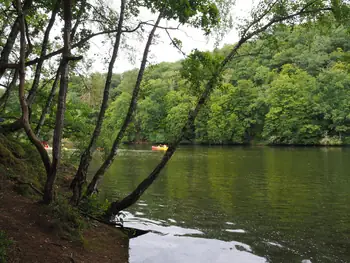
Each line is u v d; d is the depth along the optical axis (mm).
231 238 7066
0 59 7477
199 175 16969
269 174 16953
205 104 7910
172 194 11992
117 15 8211
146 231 7504
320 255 6102
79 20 8359
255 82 58406
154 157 29219
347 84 45844
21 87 5609
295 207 9898
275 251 6312
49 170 5809
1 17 8742
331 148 38469
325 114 44781
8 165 7156
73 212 6113
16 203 5609
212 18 7445
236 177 16078
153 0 7539
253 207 9945
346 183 13828
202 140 53094
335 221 8375
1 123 9352
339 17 7609
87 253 5266
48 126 11695
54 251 4703
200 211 9484
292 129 47250
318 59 54375
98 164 21906
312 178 15359
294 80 49281
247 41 7891
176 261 5750
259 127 53812
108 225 7383
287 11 7715
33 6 8617
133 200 7629
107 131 11141
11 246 4297
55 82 9609
